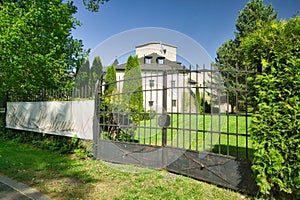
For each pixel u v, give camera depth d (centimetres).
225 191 388
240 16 2409
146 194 376
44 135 793
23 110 902
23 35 1017
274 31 328
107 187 407
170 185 417
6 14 994
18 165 542
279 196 326
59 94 788
